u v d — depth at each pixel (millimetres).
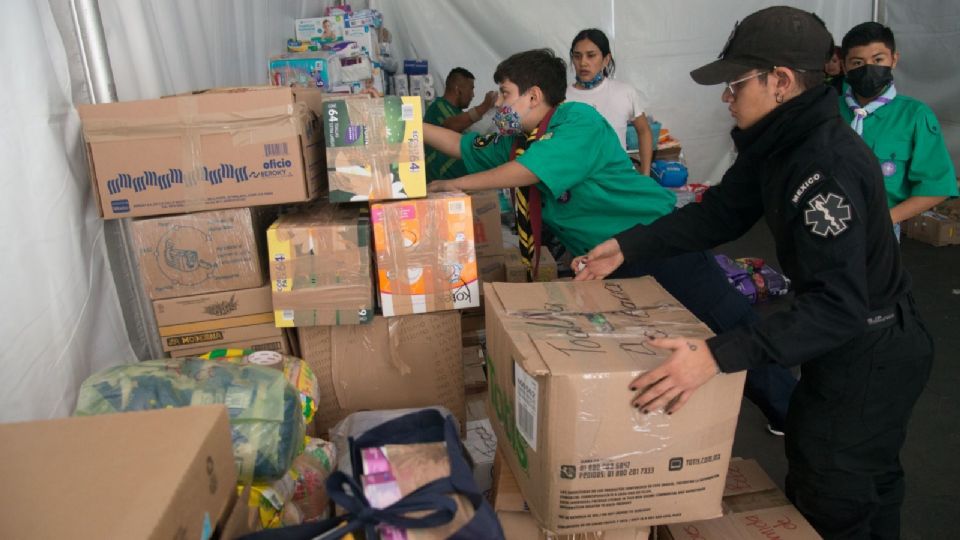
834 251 1078
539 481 1069
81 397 1086
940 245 4246
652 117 5078
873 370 1263
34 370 1229
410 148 1497
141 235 1422
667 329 1158
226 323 1518
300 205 1721
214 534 744
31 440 714
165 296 1475
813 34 1157
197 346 1519
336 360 1609
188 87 1910
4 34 1172
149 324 1604
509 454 1231
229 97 1378
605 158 1815
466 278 1566
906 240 4461
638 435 1032
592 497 1059
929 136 2090
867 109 2180
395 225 1507
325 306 1496
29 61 1216
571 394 990
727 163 5574
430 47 4879
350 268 1487
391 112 1479
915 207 2133
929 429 2275
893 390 1282
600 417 1008
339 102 1464
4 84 1175
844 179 1093
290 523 1125
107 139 1349
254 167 1409
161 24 1771
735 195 1525
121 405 1069
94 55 1382
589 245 1981
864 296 1079
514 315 1221
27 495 627
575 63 3670
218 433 760
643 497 1078
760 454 2201
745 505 1406
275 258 1462
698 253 1845
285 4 3287
